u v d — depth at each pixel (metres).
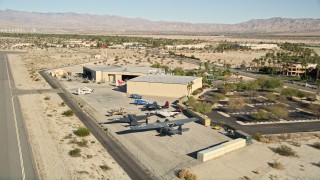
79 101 110.44
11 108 97.50
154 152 65.31
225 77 176.38
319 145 70.75
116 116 91.75
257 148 69.25
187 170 54.97
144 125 76.94
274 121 91.50
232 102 110.12
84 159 60.41
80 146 67.00
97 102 109.94
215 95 118.12
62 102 107.56
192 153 65.25
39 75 168.12
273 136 77.06
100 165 58.09
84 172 54.81
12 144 67.06
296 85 160.50
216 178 54.44
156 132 78.12
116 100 113.94
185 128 80.75
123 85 143.38
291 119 94.25
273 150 68.44
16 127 78.69
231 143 67.44
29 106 100.62
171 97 120.94
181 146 69.06
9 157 60.31
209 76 175.75
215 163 60.66
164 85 121.81
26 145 66.62
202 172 56.59
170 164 59.69
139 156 63.00
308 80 177.12
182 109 100.06
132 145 68.94
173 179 53.84
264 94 132.00
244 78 178.88
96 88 136.62
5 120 84.56
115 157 62.19
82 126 81.31
